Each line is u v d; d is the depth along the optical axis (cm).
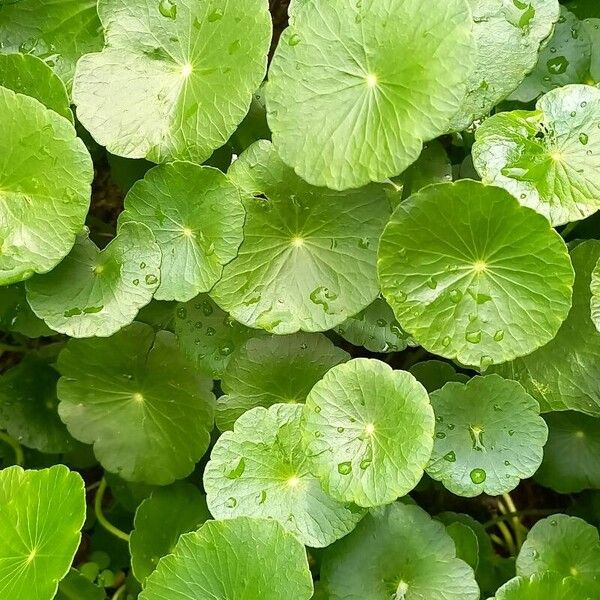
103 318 23
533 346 22
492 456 23
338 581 23
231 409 26
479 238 21
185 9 23
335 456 21
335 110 21
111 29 23
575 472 28
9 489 22
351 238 23
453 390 23
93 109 23
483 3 23
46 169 22
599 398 24
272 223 24
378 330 25
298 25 21
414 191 25
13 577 21
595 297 21
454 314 22
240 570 21
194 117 23
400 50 21
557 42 27
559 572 25
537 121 22
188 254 23
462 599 23
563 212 21
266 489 22
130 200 24
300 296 23
